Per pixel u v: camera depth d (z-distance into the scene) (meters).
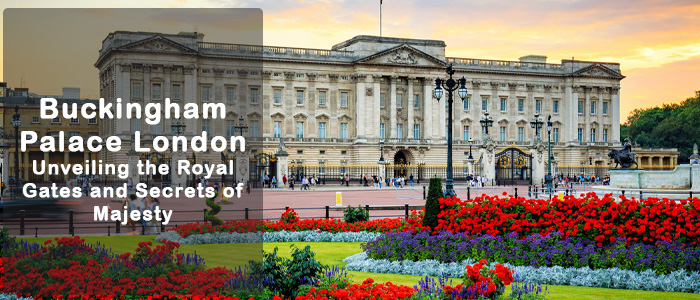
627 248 26.52
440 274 26.98
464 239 28.73
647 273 24.83
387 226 37.97
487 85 153.12
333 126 142.12
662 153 177.25
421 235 29.70
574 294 23.28
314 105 140.88
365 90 141.38
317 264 20.88
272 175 104.50
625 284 24.48
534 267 26.62
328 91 141.88
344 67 142.62
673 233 26.52
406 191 98.62
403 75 143.88
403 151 145.75
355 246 35.56
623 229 26.92
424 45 147.12
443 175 143.88
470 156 115.25
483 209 29.70
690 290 23.72
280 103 138.50
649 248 26.05
